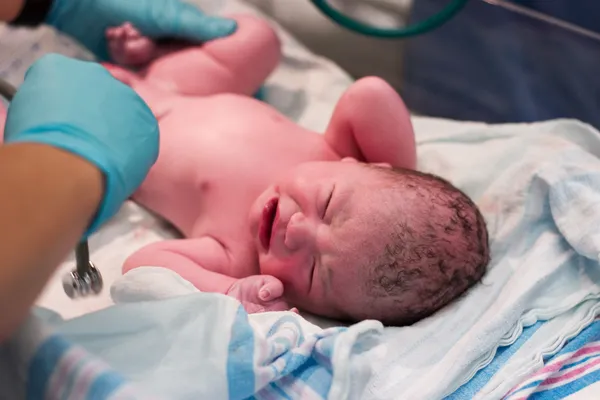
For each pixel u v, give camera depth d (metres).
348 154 1.03
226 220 0.93
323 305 0.85
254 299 0.81
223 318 0.64
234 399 0.61
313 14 1.44
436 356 0.74
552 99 1.18
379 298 0.81
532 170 0.94
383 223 0.80
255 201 0.90
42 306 0.67
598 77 1.09
